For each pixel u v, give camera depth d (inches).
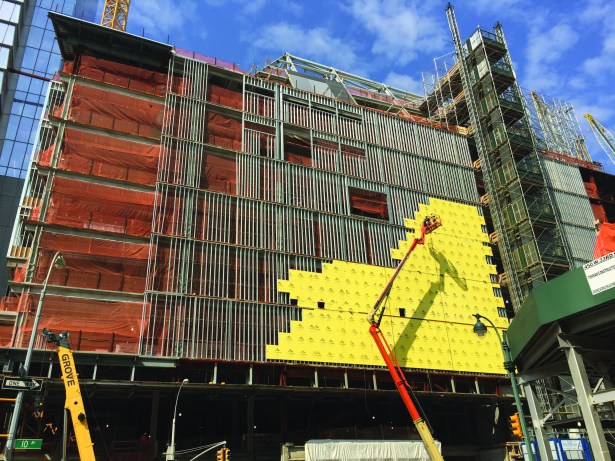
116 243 1733.5
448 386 2038.6
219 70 2249.0
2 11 3208.7
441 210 2405.3
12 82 3154.5
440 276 2199.8
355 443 1477.6
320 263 1999.3
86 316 1584.6
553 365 959.6
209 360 1636.3
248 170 2071.9
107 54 2116.1
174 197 1878.7
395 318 2009.1
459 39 3142.2
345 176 2268.7
